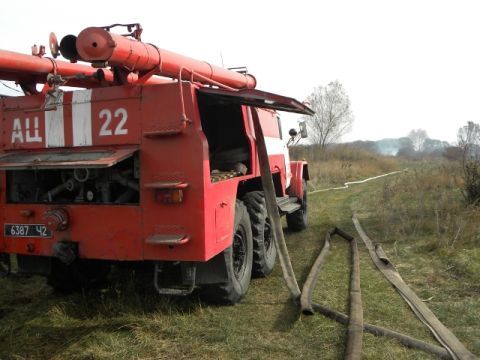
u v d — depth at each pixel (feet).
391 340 11.30
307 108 14.08
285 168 23.49
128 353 10.89
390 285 15.74
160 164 11.94
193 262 12.26
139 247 12.10
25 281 16.81
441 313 13.04
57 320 12.88
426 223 23.82
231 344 11.32
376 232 25.05
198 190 11.68
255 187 17.97
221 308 13.82
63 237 12.74
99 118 12.44
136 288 15.42
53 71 14.51
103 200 12.67
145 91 12.03
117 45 11.30
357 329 11.68
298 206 22.75
